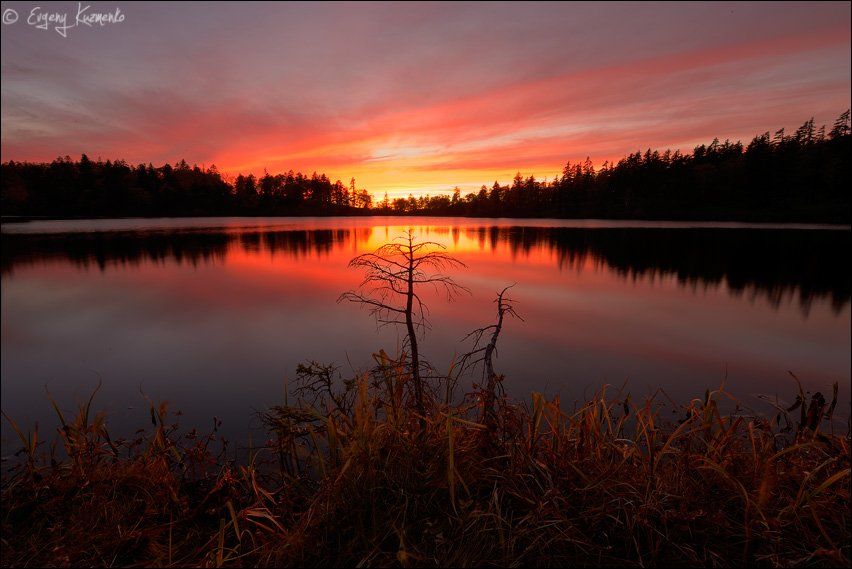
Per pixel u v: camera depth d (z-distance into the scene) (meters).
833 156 89.25
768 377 9.98
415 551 1.95
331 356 10.24
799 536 2.01
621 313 18.11
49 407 6.87
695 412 2.76
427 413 2.72
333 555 2.02
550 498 2.19
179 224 86.31
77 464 2.74
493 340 2.89
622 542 2.07
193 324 14.49
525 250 45.38
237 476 2.96
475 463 2.40
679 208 104.62
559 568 1.92
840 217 78.94
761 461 2.36
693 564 1.91
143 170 129.12
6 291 22.86
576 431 2.75
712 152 115.69
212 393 7.42
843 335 15.24
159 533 2.23
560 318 16.36
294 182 155.62
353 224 94.88
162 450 3.03
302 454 3.15
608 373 9.25
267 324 14.26
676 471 2.36
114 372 9.06
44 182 118.44
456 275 29.27
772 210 90.88
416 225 92.25
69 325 14.63
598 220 106.69
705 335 14.50
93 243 47.44
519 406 2.88
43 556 2.15
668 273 31.05
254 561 2.09
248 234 62.69
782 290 25.14
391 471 2.30
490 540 2.05
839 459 2.17
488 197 158.75
